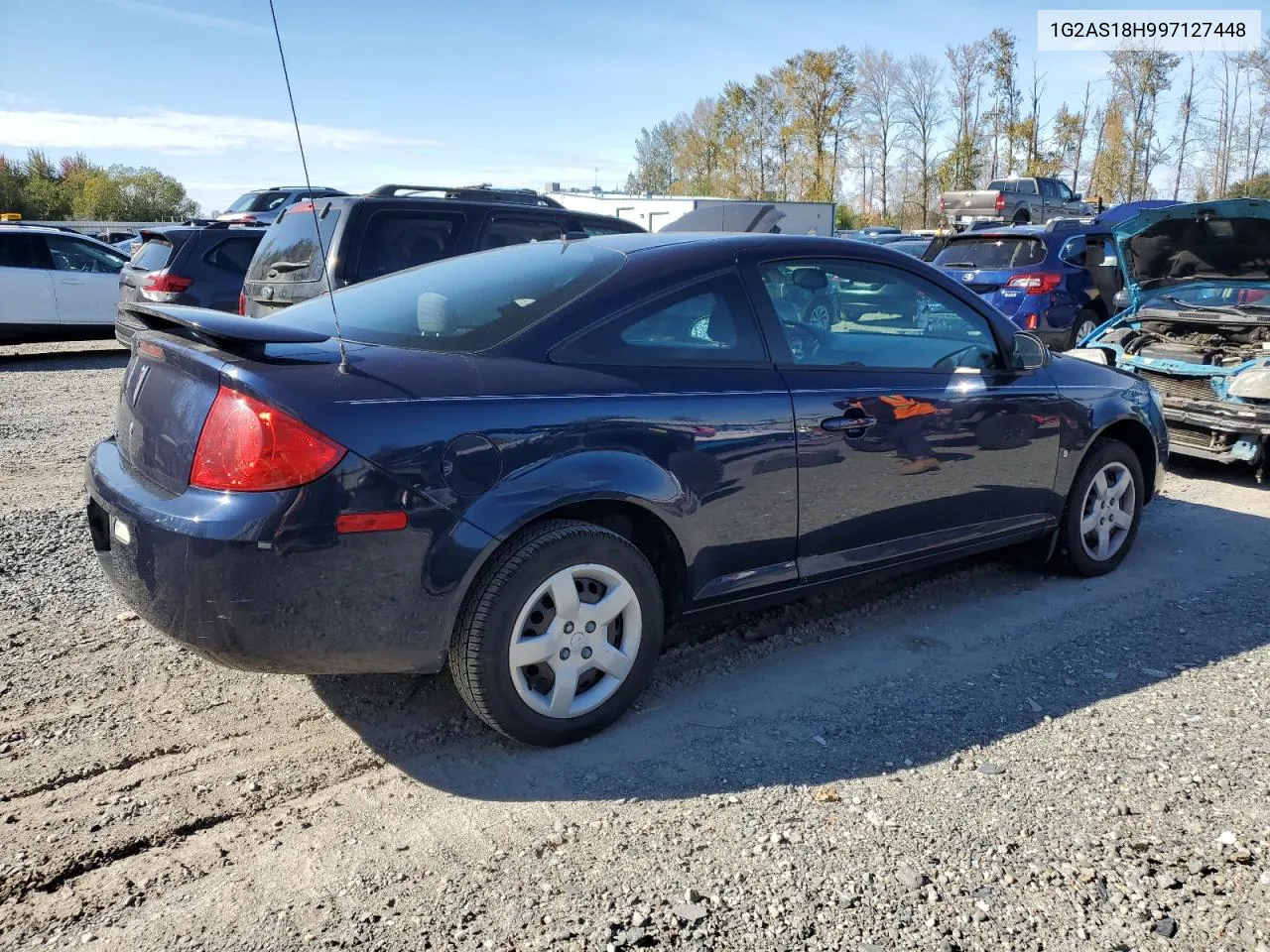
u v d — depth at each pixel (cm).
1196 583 468
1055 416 435
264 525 254
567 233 809
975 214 2919
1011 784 290
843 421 357
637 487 305
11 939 221
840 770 298
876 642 396
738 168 6134
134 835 259
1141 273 738
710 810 276
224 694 338
